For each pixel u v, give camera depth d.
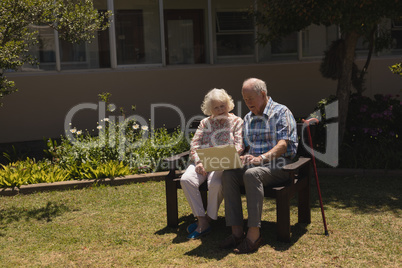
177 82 9.99
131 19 9.53
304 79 10.94
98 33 9.28
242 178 4.04
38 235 4.33
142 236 4.25
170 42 9.95
